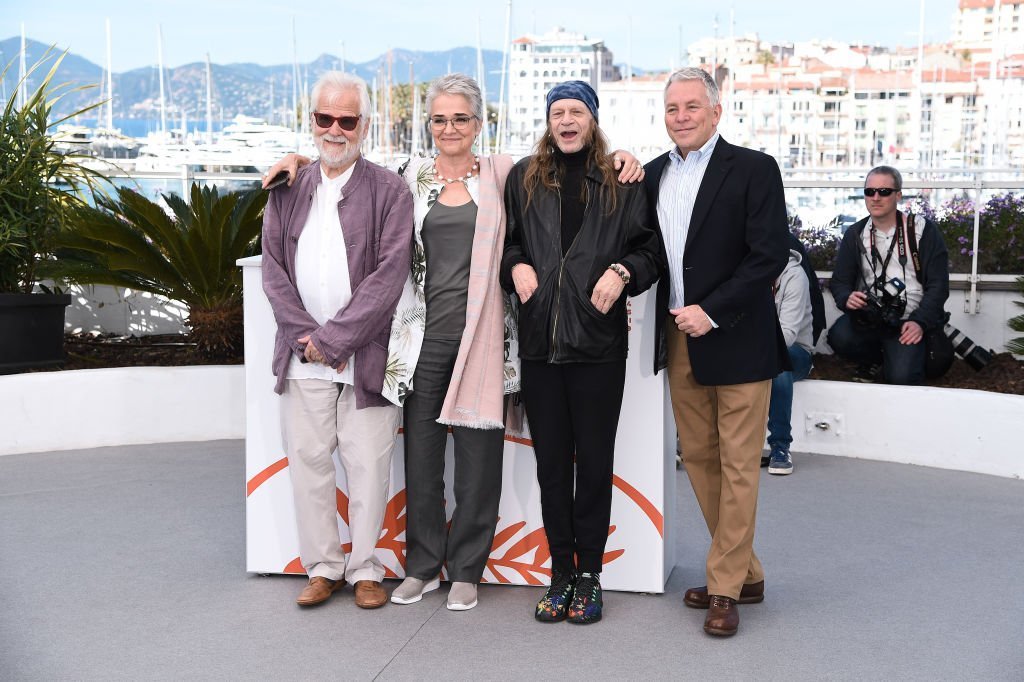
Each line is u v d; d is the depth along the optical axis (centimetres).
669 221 386
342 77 395
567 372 382
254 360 433
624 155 381
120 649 363
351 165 402
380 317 390
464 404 388
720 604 378
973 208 848
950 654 356
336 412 409
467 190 397
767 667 347
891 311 640
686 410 397
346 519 434
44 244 732
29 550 473
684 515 538
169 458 645
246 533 467
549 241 376
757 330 377
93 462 636
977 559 458
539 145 385
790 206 1009
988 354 683
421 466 405
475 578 407
